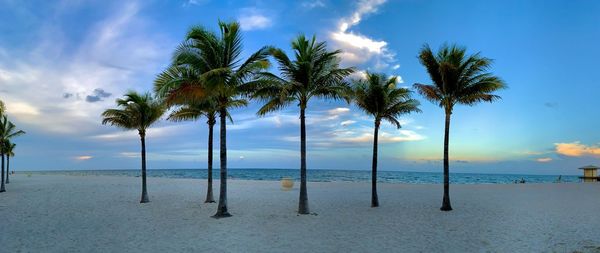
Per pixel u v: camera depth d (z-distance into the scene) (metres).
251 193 25.12
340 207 17.38
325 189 29.88
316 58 15.02
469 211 16.16
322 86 15.24
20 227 12.39
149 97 19.30
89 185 34.88
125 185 34.75
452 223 13.02
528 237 10.68
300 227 12.23
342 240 10.30
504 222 13.23
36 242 10.15
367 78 17.38
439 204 18.81
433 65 16.08
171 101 13.92
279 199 20.84
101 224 12.92
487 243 9.92
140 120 19.44
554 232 11.41
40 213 15.69
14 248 9.47
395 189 30.27
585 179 57.84
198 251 9.12
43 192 26.77
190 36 13.08
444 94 16.23
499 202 20.16
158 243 9.98
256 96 14.99
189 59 13.14
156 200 20.64
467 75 15.95
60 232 11.52
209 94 13.84
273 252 9.03
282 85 14.05
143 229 11.96
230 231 11.58
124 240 10.36
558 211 16.33
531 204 19.19
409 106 17.83
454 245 9.70
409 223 13.00
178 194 24.41
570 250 9.16
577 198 22.88
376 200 17.66
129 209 16.84
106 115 19.17
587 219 13.98
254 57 13.84
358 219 13.83
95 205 18.42
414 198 22.05
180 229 11.92
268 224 12.77
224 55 13.76
